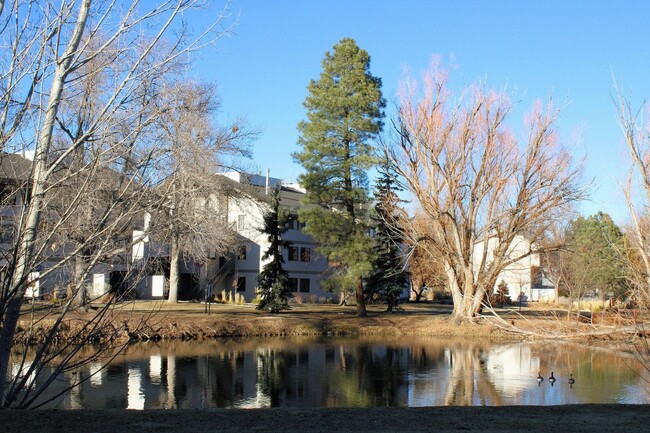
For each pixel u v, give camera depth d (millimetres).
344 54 43312
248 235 55312
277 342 33812
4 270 10562
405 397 19328
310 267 61219
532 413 10594
